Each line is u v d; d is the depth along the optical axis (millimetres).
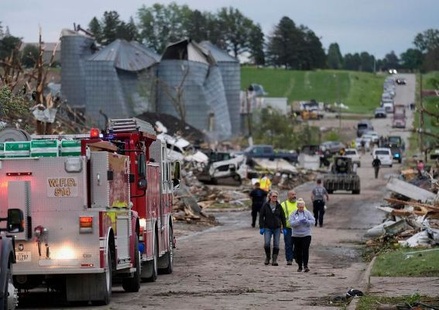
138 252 40781
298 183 152875
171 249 49500
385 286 39781
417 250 53500
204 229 82562
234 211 106000
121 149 41719
